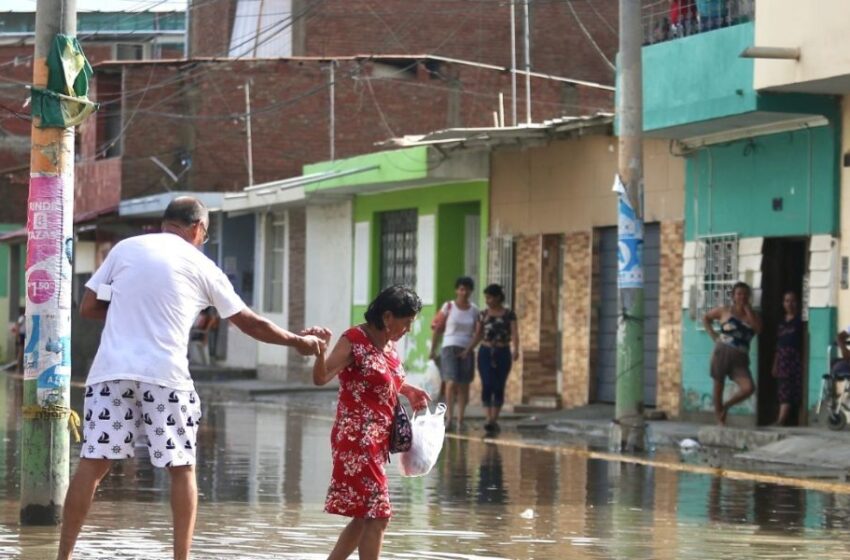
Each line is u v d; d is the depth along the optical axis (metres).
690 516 15.70
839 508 16.48
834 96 24.84
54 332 13.37
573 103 46.50
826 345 24.94
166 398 10.48
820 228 25.14
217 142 48.09
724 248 27.25
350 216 41.56
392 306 10.62
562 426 28.42
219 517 14.92
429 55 47.38
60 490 13.55
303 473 19.53
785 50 23.45
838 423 24.11
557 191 32.12
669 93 26.44
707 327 25.97
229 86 48.06
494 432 27.34
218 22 50.62
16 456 21.09
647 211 29.42
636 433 23.69
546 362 32.59
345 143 47.09
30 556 11.91
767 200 26.27
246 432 26.78
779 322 26.52
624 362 23.73
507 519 15.23
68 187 13.26
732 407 26.78
